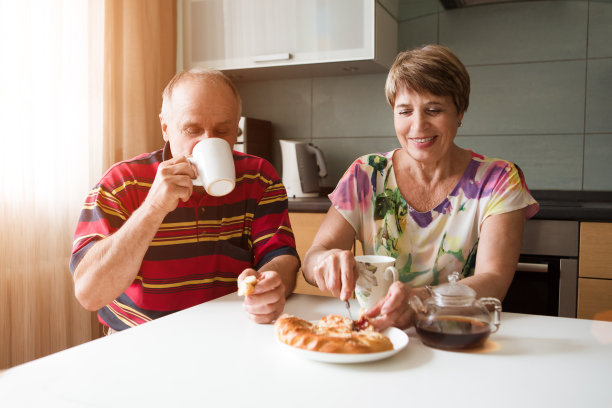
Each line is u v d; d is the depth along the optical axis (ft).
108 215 3.53
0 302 5.80
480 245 3.79
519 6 7.79
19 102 5.92
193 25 8.43
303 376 2.04
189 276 3.78
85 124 6.82
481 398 1.84
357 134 8.82
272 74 8.77
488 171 4.00
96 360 2.22
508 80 7.92
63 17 6.52
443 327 2.32
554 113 7.75
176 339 2.50
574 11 7.56
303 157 8.27
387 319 2.61
